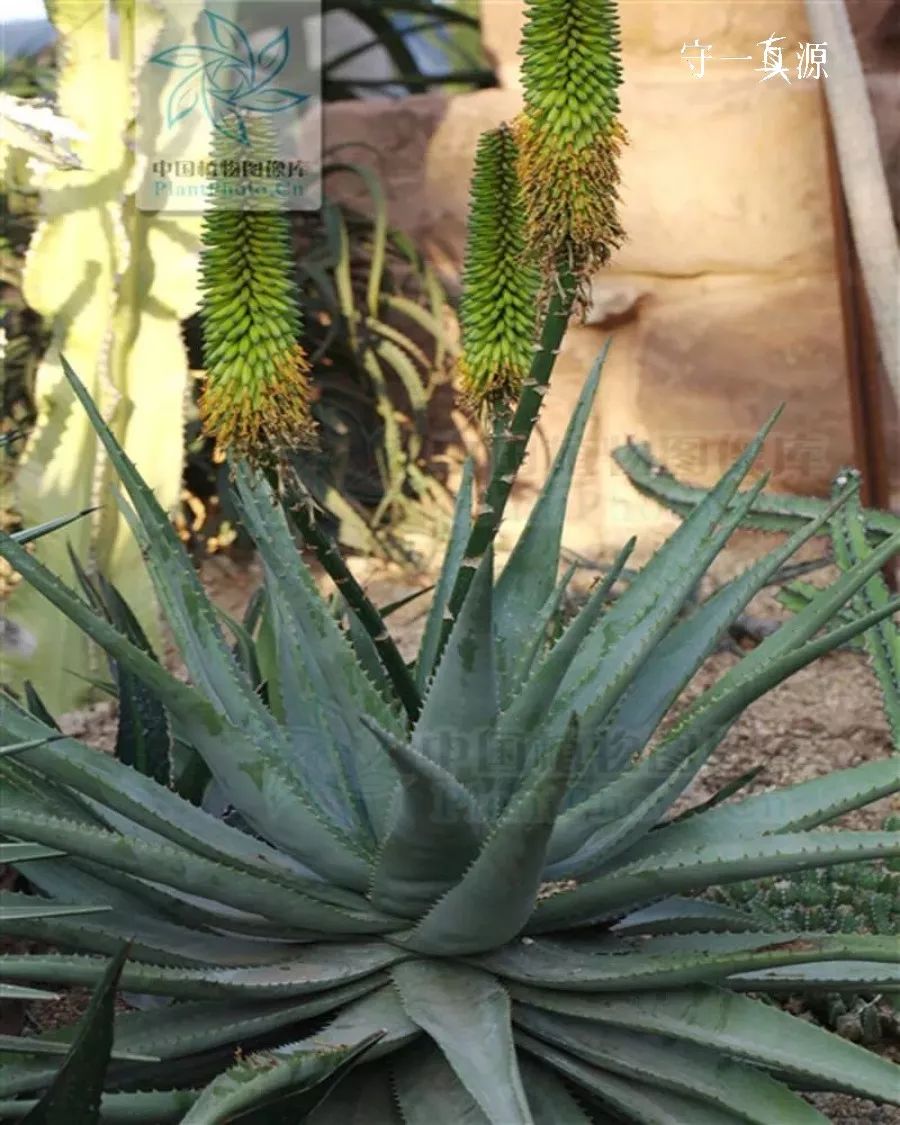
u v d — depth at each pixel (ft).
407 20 16.07
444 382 13.06
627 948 4.74
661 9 12.40
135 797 4.74
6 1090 4.03
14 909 4.04
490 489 4.71
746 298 12.39
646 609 5.12
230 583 11.49
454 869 4.30
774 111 12.19
